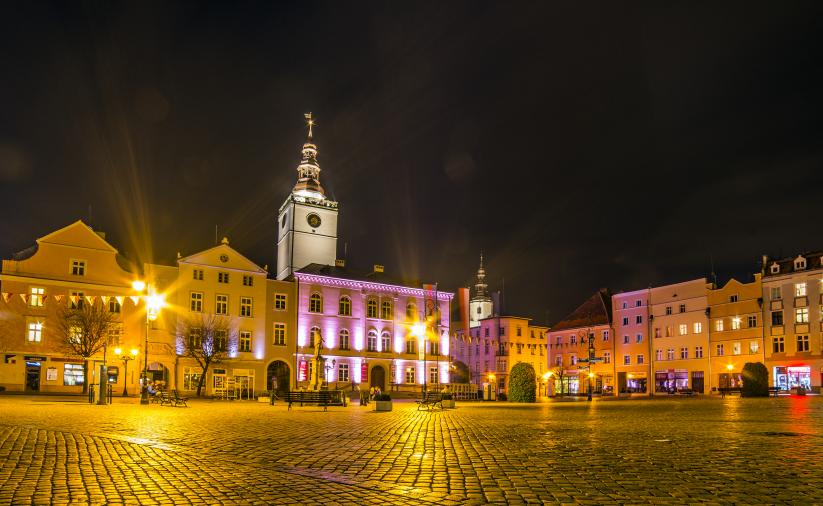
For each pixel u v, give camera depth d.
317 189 103.25
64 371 61.75
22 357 60.12
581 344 102.31
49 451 13.49
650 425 21.14
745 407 35.09
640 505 8.12
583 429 19.56
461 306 104.00
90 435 16.94
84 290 63.88
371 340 81.88
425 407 37.75
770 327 75.12
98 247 65.38
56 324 61.88
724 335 80.50
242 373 72.50
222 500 8.50
